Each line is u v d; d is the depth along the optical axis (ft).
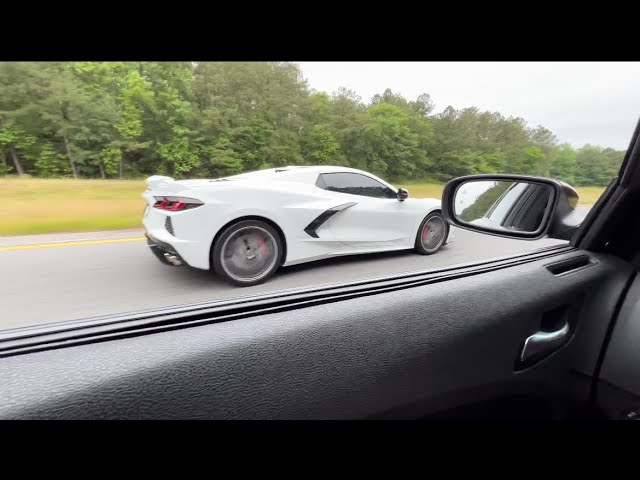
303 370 2.95
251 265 10.77
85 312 7.63
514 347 4.17
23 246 12.96
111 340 2.86
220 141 27.48
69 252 12.56
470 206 6.16
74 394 2.30
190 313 3.44
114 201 18.76
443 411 3.69
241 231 10.57
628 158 4.50
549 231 5.17
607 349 4.48
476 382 3.91
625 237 4.86
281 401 2.84
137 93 24.34
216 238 10.27
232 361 2.76
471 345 3.84
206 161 27.45
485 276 4.57
